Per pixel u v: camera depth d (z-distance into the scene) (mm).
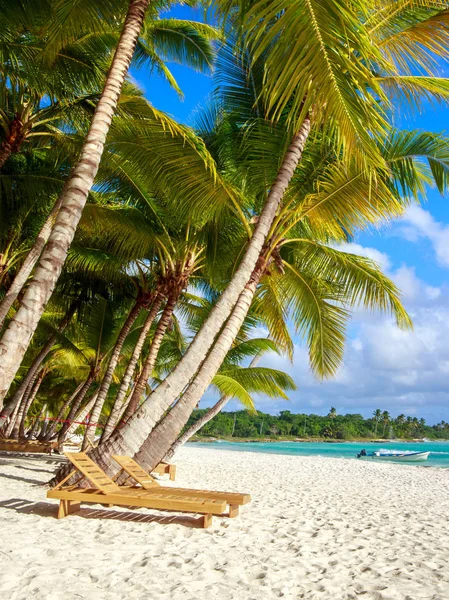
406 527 7703
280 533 6406
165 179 8625
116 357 13812
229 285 7402
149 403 7219
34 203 12312
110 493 6090
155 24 11781
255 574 4488
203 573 4332
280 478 15867
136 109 7781
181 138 7793
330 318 10305
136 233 11023
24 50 9016
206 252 11406
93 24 8008
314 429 124500
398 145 8812
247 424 112000
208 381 7336
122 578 4020
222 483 12766
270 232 8297
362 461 31703
